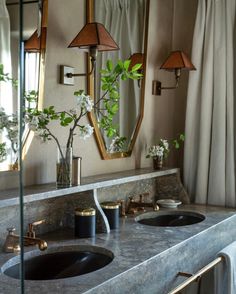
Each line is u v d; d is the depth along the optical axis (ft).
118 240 6.07
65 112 6.29
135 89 8.34
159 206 8.70
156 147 8.68
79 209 6.19
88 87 6.99
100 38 6.40
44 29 5.83
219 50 9.03
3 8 5.07
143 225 7.08
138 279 5.02
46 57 6.10
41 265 5.43
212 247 7.20
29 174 5.94
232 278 6.91
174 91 10.02
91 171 7.27
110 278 4.55
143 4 8.54
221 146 9.01
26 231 5.82
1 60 5.11
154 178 9.20
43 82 5.88
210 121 9.14
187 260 6.27
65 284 4.38
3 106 5.15
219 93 9.02
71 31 6.61
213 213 8.21
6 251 5.21
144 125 8.84
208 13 9.15
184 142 9.48
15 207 5.58
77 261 5.66
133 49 8.22
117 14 7.67
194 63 9.29
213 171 9.12
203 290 7.07
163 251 5.57
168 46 9.75
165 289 5.66
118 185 7.88
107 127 7.52
